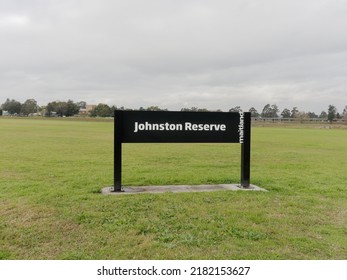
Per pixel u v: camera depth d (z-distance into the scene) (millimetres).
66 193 6965
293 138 28328
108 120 89625
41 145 18234
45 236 4656
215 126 7656
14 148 16406
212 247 4359
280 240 4602
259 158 14234
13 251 4219
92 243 4449
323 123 68062
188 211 5777
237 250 4289
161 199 6527
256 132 39688
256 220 5383
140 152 15852
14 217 5387
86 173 9594
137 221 5254
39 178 8742
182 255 4137
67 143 19766
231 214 5668
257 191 7352
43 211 5691
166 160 13086
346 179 9195
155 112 7379
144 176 9289
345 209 6129
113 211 5730
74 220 5273
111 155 14102
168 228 4980
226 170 10680
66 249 4277
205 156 14633
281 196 7012
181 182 8523
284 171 10609
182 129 7516
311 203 6488
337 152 16953
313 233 4891
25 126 43625
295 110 103562
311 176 9633
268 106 109500
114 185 7211
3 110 140000
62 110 129625
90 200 6414
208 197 6738
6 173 9484
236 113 7754
